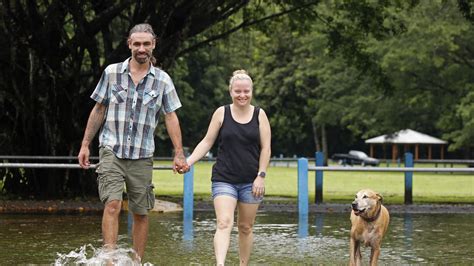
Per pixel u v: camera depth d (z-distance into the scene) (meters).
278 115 71.19
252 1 26.80
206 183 31.62
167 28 21.09
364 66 27.72
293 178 38.28
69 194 20.95
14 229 13.57
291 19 27.55
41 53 20.23
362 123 61.00
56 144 20.67
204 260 10.05
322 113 55.56
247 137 8.33
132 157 8.54
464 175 47.25
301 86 66.56
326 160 65.38
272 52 67.06
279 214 17.38
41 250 10.86
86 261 9.64
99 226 14.18
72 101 20.77
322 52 52.41
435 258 10.51
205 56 67.06
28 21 20.11
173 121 8.68
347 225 14.98
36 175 21.06
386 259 10.41
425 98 47.81
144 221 8.83
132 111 8.52
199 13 21.23
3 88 20.55
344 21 29.48
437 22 43.56
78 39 20.48
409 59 45.28
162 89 8.62
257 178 8.34
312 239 12.65
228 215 8.23
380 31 26.72
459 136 48.69
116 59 20.66
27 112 20.58
